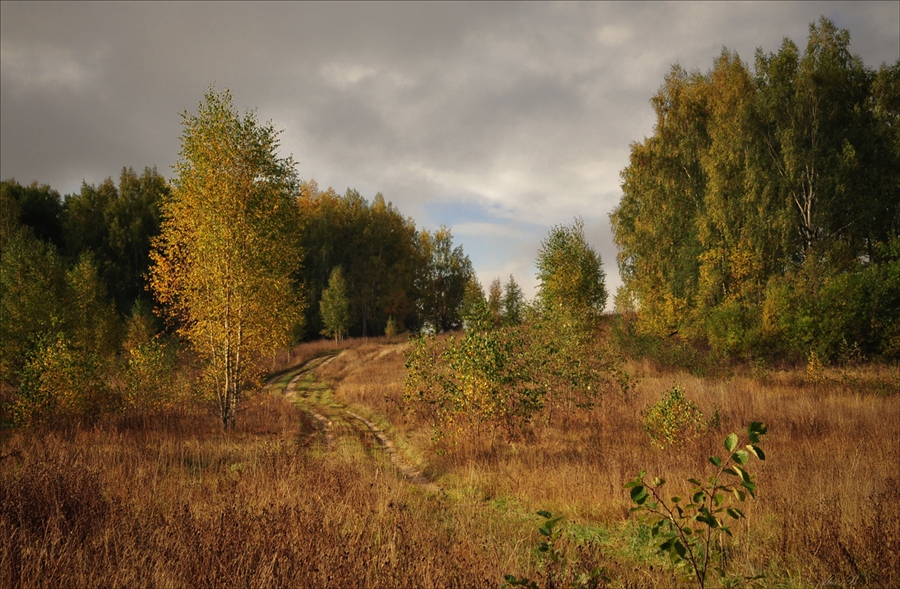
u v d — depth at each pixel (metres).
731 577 4.94
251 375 20.42
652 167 37.62
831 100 30.27
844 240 30.12
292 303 20.69
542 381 15.56
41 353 15.38
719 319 29.02
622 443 12.10
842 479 7.89
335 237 69.75
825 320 25.08
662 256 36.84
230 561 4.66
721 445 11.12
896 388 18.05
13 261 27.08
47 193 66.75
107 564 4.79
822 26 31.33
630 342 31.42
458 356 12.59
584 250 25.45
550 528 3.74
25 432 13.66
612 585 4.89
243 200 18.66
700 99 37.22
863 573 4.93
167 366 18.52
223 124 18.22
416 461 12.32
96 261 53.94
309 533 5.37
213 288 17.94
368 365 37.78
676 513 6.75
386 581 4.48
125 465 9.61
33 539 5.36
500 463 10.51
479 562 4.87
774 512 6.77
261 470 8.91
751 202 30.30
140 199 64.38
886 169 29.94
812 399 16.75
